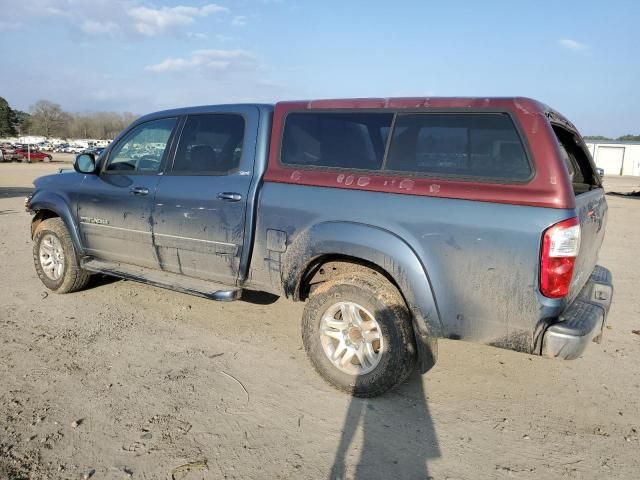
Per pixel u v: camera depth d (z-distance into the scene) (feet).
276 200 12.34
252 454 9.44
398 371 10.93
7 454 9.18
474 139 10.16
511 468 9.27
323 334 11.84
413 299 10.52
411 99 11.09
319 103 12.34
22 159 161.38
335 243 11.23
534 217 9.35
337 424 10.51
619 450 9.86
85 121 440.04
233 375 12.48
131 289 18.90
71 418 10.39
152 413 10.67
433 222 10.23
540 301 9.41
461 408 11.28
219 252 13.51
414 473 9.05
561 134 12.17
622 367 13.48
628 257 28.45
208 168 13.96
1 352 13.35
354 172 11.44
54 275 18.13
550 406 11.47
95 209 16.37
